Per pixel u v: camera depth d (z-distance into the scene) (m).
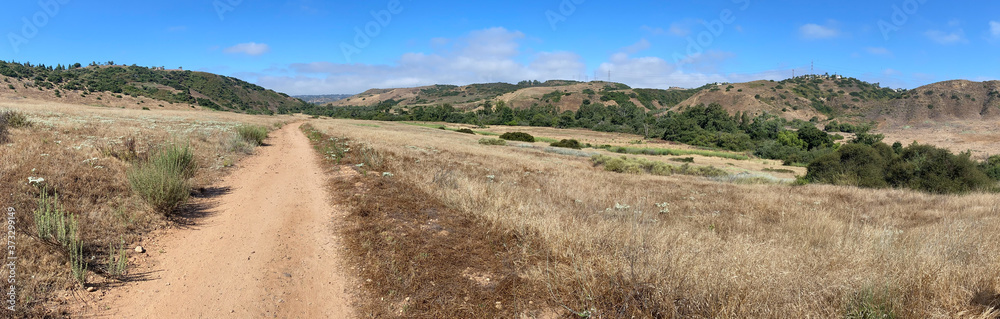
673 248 4.56
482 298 3.86
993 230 6.87
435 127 78.62
